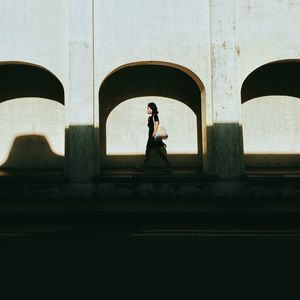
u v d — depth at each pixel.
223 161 9.34
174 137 11.68
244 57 9.48
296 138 11.60
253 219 7.46
